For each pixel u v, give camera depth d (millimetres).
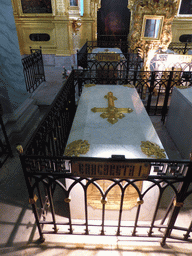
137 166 1575
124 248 2037
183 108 3523
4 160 3402
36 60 6387
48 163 1653
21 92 4566
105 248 2035
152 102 5531
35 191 2768
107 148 2189
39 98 5656
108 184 2234
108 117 2832
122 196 1785
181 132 3629
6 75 3877
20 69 4477
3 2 3672
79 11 8289
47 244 2070
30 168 1647
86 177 1670
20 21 8883
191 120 3215
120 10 9391
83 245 2061
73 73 4422
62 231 2086
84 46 7910
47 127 2283
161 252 2004
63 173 1648
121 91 3891
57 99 2902
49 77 7676
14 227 2258
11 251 1989
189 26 9148
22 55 9727
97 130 2543
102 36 10062
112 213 2420
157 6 4305
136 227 2059
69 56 9133
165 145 3934
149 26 4617
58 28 8641
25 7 8492
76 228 2219
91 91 3877
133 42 4922
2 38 3711
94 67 6184
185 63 5730
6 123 3957
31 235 2168
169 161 1550
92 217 2414
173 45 9570
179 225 2271
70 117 4242
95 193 2293
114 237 2150
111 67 6027
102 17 9594
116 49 7188
